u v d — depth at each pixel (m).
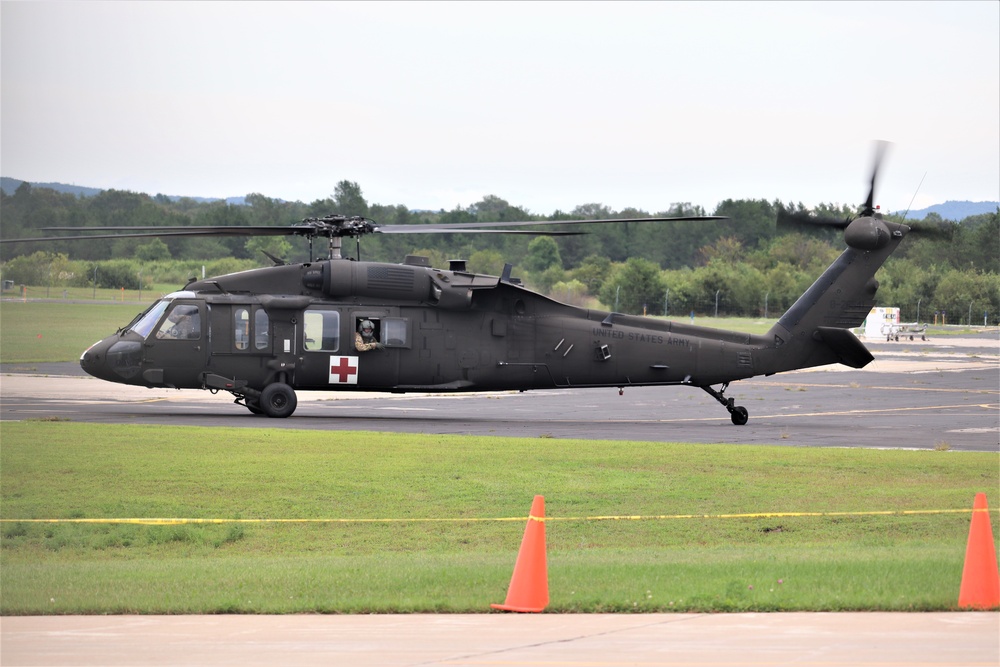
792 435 76.94
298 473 53.50
